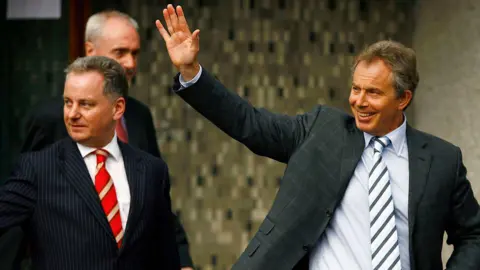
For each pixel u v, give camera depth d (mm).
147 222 9242
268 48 15164
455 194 8977
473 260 8945
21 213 8898
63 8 14703
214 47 15070
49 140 10844
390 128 8875
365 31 15336
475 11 13344
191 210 15188
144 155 9664
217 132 15188
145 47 14984
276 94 15172
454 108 13953
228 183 15227
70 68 9242
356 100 8641
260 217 15266
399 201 8750
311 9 15227
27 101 14742
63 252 8812
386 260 8508
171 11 8773
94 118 9086
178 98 15094
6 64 14727
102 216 8930
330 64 15281
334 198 8711
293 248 8633
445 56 14203
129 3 14914
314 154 8883
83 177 9023
